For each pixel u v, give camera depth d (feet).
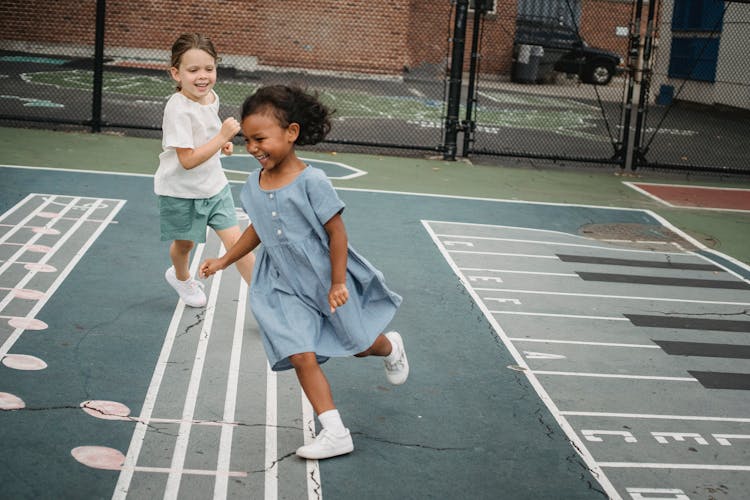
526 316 18.52
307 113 11.37
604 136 51.72
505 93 76.54
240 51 75.82
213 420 12.86
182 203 16.01
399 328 17.33
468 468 12.01
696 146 49.88
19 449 11.49
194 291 17.43
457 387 14.71
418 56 79.56
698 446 13.19
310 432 12.73
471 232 25.32
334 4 75.82
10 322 15.89
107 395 13.38
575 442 13.03
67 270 19.10
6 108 42.63
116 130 38.47
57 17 73.92
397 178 32.71
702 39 70.18
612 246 25.07
